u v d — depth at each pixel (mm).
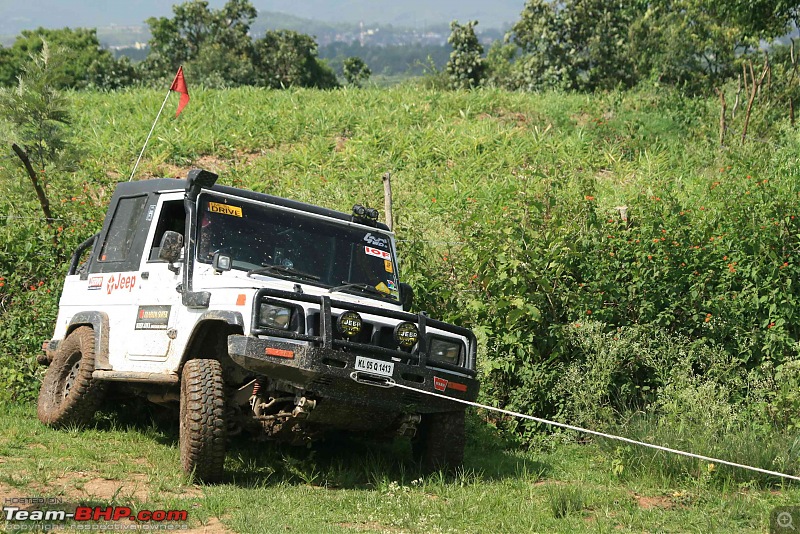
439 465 10375
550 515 8906
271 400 9484
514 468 11164
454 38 58688
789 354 13562
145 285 10867
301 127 32531
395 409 9703
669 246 13961
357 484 10008
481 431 12852
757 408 12086
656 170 26953
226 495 8742
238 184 23031
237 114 33406
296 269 10672
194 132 30203
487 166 28188
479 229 14930
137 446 10930
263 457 10648
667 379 12773
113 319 11344
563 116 34250
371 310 9586
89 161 26344
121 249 11734
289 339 9156
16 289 15430
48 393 12156
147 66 76688
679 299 13664
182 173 27766
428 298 14516
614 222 14773
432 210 23031
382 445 12094
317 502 8898
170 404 11062
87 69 77562
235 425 9984
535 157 29109
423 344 9773
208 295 9727
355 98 37469
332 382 9219
